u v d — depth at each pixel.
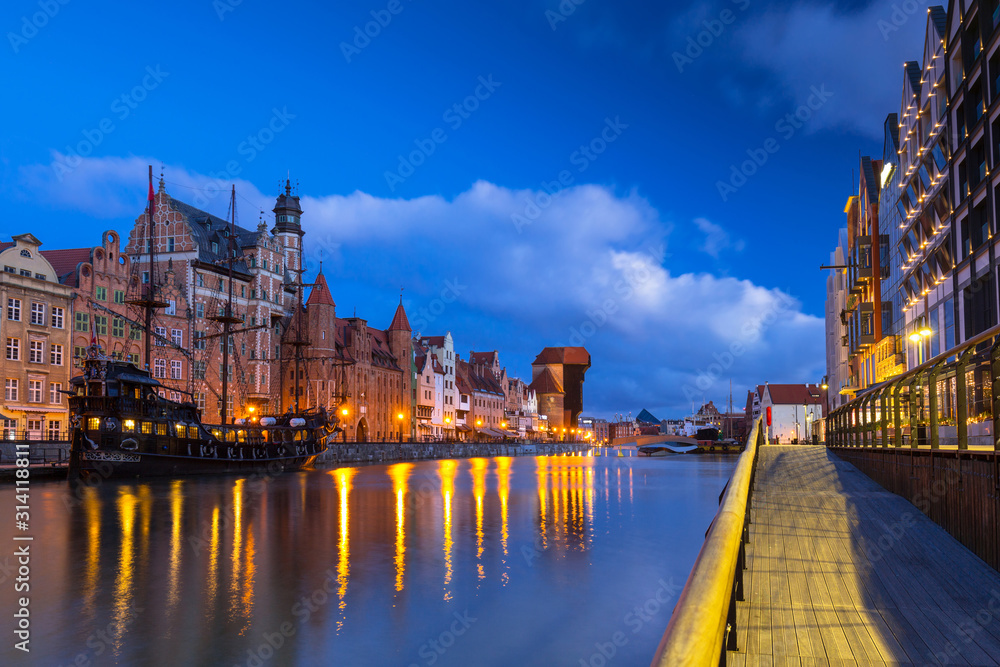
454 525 31.69
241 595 18.53
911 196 46.62
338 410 105.19
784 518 15.32
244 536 27.92
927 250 42.97
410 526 31.22
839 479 24.58
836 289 88.50
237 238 100.50
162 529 29.53
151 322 78.62
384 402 125.81
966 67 32.94
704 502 43.19
